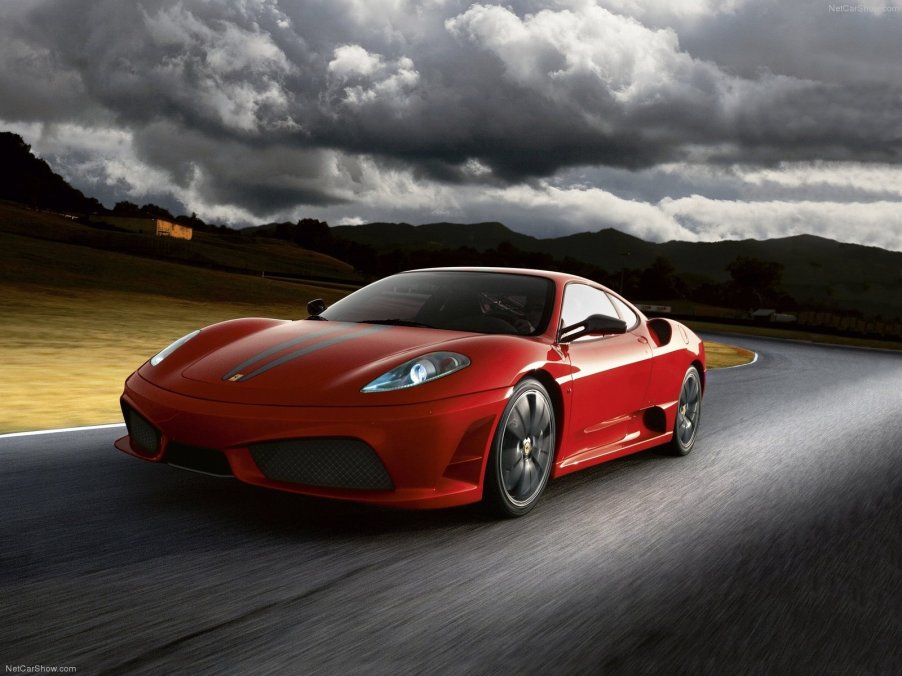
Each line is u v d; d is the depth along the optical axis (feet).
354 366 10.19
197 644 6.46
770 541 10.40
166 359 11.39
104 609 7.08
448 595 7.89
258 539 9.34
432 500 9.68
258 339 11.66
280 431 9.32
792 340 137.80
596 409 12.59
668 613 7.71
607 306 14.43
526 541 9.87
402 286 14.21
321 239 640.99
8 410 18.78
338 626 6.98
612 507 11.79
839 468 15.66
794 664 6.71
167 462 10.33
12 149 478.18
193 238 460.96
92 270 134.51
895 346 149.48
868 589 8.68
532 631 7.09
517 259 609.42
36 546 8.66
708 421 21.38
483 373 10.26
